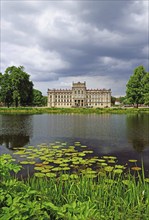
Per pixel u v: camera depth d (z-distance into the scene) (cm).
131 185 521
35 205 326
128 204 442
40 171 868
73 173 822
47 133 2006
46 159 1026
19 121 3238
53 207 321
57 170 863
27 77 7425
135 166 958
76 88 16625
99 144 1482
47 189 491
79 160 1016
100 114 5381
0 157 398
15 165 374
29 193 356
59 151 1217
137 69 6688
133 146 1412
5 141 1592
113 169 892
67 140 1636
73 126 2584
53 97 17000
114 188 542
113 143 1520
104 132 2077
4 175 361
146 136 1825
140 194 486
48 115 4894
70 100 16938
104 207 424
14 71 7025
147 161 1043
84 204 366
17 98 7000
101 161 1023
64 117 4234
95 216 345
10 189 362
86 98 16725
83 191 509
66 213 328
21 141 1590
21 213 304
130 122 3078
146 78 6538
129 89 6688
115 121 3262
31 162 979
